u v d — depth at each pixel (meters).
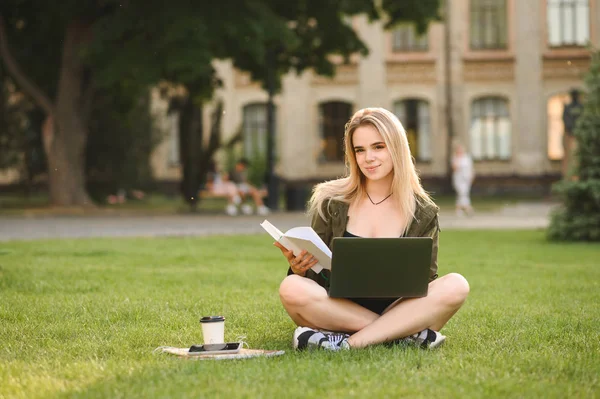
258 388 3.73
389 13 24.97
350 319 4.71
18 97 29.22
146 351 4.72
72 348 4.84
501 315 6.25
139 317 6.02
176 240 14.14
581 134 14.88
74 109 24.47
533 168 37.69
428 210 4.82
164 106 36.91
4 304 6.64
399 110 38.53
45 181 30.86
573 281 8.63
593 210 14.53
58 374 4.11
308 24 25.69
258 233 16.19
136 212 24.20
